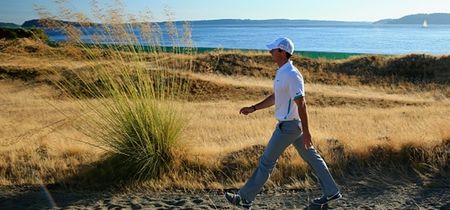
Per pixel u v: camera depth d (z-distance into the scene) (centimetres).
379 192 554
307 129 447
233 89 2369
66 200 541
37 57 761
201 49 4334
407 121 1145
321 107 1942
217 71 2828
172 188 581
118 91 643
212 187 580
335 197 487
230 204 525
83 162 660
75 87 689
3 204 527
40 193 564
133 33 660
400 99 2188
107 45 655
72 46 653
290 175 605
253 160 632
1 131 1114
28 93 2186
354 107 1947
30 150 723
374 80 2788
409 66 2900
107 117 647
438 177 595
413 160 634
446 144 671
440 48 12219
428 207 504
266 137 813
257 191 477
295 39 19800
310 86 2583
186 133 762
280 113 469
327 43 15788
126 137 635
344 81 2764
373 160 639
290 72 454
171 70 712
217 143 834
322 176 488
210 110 1678
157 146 639
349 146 679
